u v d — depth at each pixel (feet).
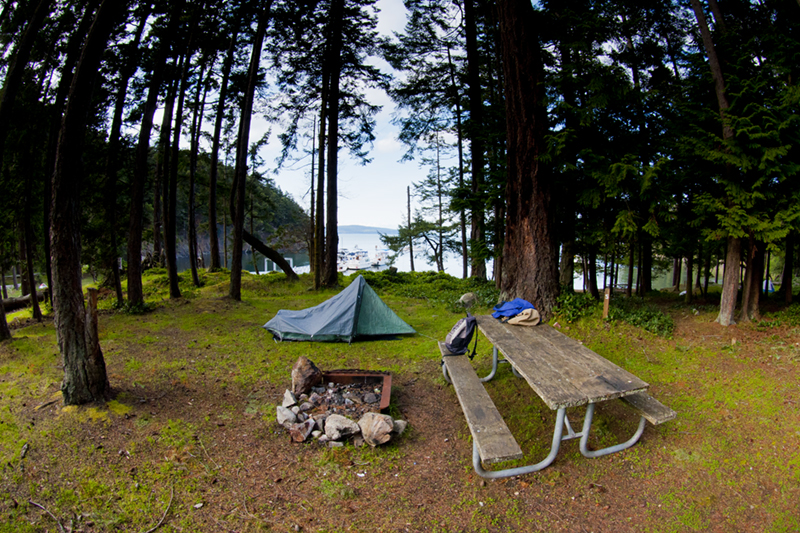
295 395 16.47
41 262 37.93
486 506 10.75
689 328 21.68
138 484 11.34
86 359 15.29
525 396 16.52
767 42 21.12
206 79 53.98
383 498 11.09
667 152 26.45
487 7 43.75
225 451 13.08
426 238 93.09
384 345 25.31
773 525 9.61
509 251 26.05
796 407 13.82
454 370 15.79
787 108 19.10
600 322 22.79
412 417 15.56
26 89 30.40
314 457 12.86
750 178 20.47
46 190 28.25
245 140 41.60
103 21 15.29
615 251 29.30
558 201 29.30
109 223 35.47
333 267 53.78
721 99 20.30
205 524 10.01
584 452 12.40
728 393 15.35
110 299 43.04
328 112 54.29
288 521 10.17
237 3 43.98
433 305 39.86
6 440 13.08
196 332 28.66
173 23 35.09
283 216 170.19
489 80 49.21
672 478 11.44
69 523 9.93
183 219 126.52
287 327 26.71
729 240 21.17
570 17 28.48
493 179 33.04
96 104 36.96
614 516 10.23
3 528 9.70
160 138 57.11
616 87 24.91
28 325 30.58
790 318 20.34
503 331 16.78
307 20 46.80
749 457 11.93
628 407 15.20
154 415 15.05
